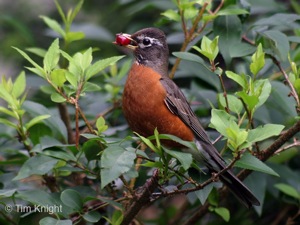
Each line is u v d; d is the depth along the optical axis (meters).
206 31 10.40
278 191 10.98
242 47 9.53
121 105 10.96
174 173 7.94
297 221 11.70
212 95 10.95
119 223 8.20
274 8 11.88
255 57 8.48
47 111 9.70
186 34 10.07
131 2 14.34
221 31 9.88
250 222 12.10
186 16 10.01
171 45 13.78
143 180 9.95
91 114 11.46
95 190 9.37
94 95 11.82
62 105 10.54
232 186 8.98
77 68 8.12
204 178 8.44
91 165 8.98
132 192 8.22
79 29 13.11
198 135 9.70
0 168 10.21
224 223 11.95
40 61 14.21
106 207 10.05
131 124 9.99
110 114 11.53
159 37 10.51
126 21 14.80
